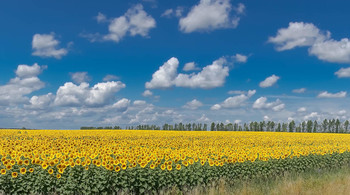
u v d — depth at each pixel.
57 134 35.38
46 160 10.93
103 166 10.23
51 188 9.63
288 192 10.33
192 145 24.14
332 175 14.55
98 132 42.00
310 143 32.44
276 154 15.91
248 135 45.69
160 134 41.47
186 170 11.05
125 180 9.99
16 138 29.27
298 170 16.11
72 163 10.17
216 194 10.16
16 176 9.52
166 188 10.45
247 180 12.84
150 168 10.67
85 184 9.69
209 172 11.70
